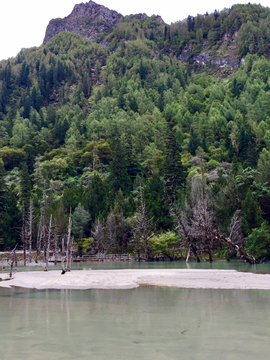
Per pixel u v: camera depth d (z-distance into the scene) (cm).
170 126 14775
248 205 4797
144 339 876
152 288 1834
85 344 841
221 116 13762
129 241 5691
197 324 1020
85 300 1492
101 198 7356
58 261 5200
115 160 8194
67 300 1504
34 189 9538
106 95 19812
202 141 11856
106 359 731
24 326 1033
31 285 2045
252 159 8919
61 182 10600
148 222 5641
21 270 3500
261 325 998
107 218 6100
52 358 741
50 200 7600
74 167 11756
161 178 7994
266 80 17812
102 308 1298
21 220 6391
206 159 10738
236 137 11312
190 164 10081
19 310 1286
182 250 5166
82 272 2931
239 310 1213
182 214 4881
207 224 3909
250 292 1641
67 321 1089
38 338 898
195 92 18938
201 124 13725
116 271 2994
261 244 4184
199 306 1297
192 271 2845
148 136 13712
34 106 19575
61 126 15125
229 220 4744
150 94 18850
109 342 854
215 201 5156
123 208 6494
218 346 811
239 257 4594
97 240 5856
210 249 4288
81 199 7350
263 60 19838
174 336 898
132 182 8962
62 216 6444
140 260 5228
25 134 14500
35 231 6303
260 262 4066
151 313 1188
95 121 14950
